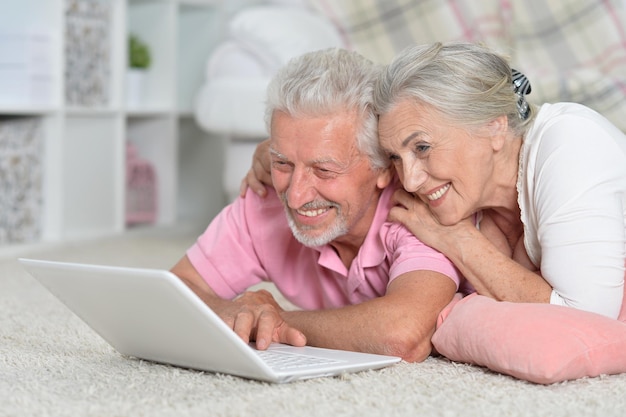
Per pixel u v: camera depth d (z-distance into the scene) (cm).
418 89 192
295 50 422
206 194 554
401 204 214
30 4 457
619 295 197
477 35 458
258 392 172
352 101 197
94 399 169
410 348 197
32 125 449
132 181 516
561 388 179
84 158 477
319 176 200
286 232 229
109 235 480
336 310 205
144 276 166
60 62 452
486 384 181
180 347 184
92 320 195
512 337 184
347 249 224
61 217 458
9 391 175
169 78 518
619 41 441
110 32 486
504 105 198
